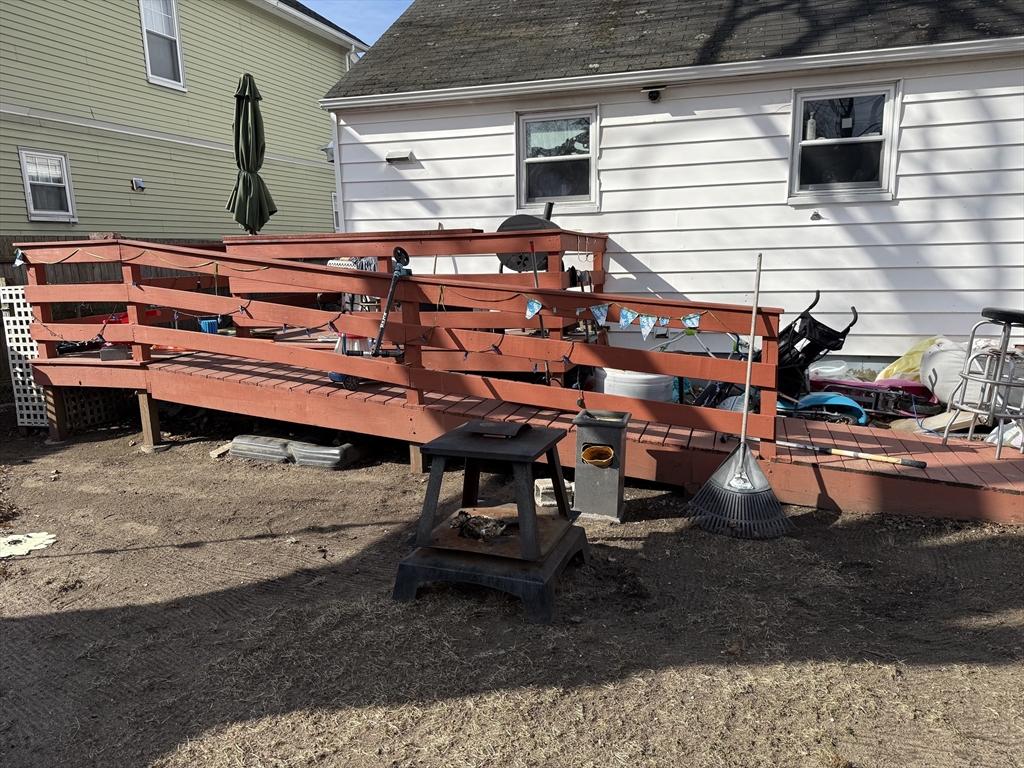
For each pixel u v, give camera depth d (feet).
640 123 25.21
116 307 28.89
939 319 23.66
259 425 21.65
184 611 11.05
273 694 8.89
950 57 21.76
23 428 22.06
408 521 14.61
